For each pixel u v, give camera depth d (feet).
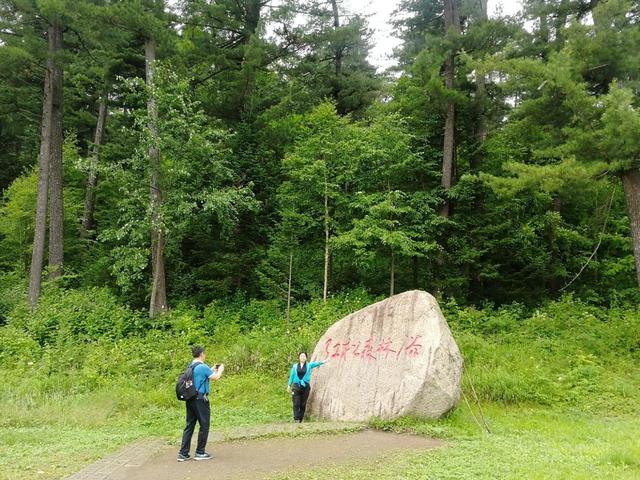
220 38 73.92
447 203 62.69
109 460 25.32
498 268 68.33
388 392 34.71
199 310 65.00
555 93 45.93
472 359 45.21
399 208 57.72
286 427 32.32
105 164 61.62
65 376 44.47
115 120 75.31
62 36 69.41
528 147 62.80
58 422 34.53
